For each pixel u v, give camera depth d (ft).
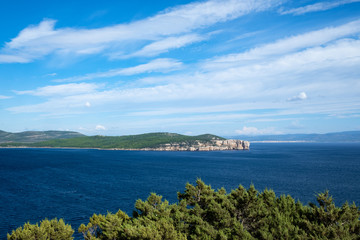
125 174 376.07
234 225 80.89
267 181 303.07
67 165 519.60
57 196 222.48
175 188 259.80
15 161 615.57
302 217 86.12
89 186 272.92
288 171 404.77
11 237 81.30
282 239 71.36
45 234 83.25
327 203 83.71
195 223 89.61
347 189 251.39
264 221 85.66
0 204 193.77
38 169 444.55
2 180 317.83
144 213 101.55
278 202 100.32
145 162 593.01
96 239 95.71
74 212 173.27
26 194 231.09
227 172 395.14
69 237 90.22
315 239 70.23
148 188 260.21
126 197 217.97
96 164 544.21
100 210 177.68
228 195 111.86
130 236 78.33
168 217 92.07
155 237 72.49
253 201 92.68
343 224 78.79
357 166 478.18
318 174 366.22
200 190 117.70
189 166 495.00
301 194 228.22
